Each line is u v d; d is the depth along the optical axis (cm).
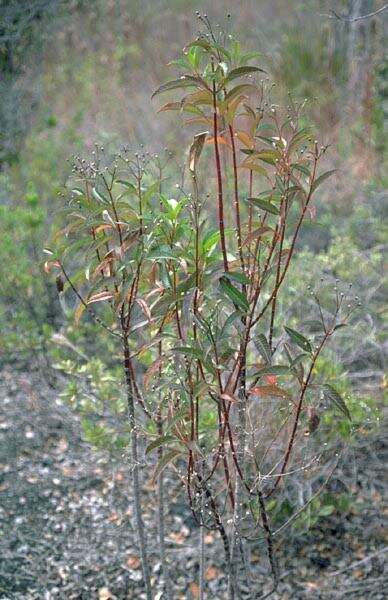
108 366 380
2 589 280
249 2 807
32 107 621
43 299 405
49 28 650
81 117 613
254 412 284
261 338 200
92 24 748
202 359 188
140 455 311
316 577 285
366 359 359
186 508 313
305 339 200
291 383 298
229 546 247
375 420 303
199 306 205
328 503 311
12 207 464
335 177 532
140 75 735
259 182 486
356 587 280
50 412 363
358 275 383
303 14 720
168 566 288
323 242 484
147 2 810
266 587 281
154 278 211
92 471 333
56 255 222
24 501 319
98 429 299
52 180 505
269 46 721
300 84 659
